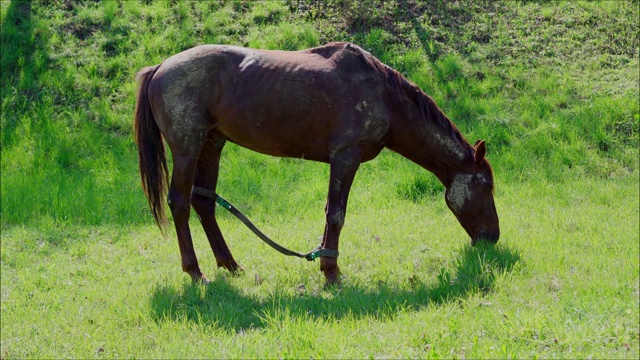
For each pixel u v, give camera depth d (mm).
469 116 12805
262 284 7535
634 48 14336
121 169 11984
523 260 7512
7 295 7980
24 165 11992
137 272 8406
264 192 11211
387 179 11508
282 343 5668
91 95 13203
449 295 6652
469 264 7375
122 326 6727
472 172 7762
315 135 7254
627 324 5188
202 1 15008
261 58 7328
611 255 7754
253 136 7371
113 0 14961
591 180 11250
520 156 11906
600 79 13539
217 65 7367
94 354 6062
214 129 7570
